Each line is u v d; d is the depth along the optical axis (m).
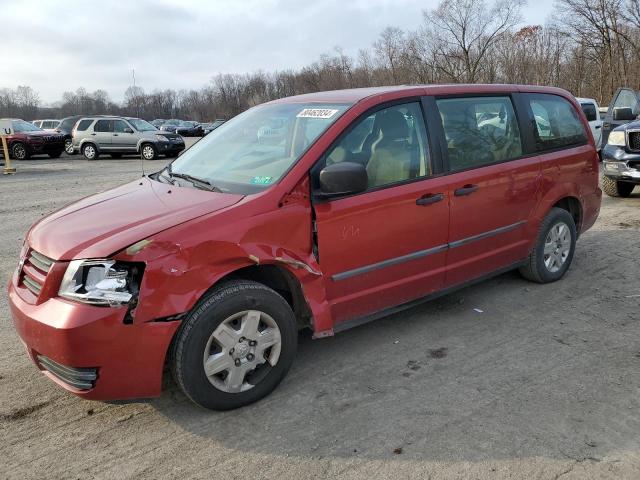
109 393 2.87
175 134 22.56
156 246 2.86
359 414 3.17
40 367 3.05
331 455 2.82
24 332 2.95
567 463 2.71
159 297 2.85
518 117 4.68
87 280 2.81
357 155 3.61
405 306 4.02
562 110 5.18
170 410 3.26
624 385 3.40
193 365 3.00
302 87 76.62
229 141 4.21
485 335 4.16
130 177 15.42
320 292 3.44
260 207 3.20
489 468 2.69
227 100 96.00
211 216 3.06
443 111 4.13
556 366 3.66
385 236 3.70
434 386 3.46
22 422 3.16
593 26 41.69
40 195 11.99
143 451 2.89
